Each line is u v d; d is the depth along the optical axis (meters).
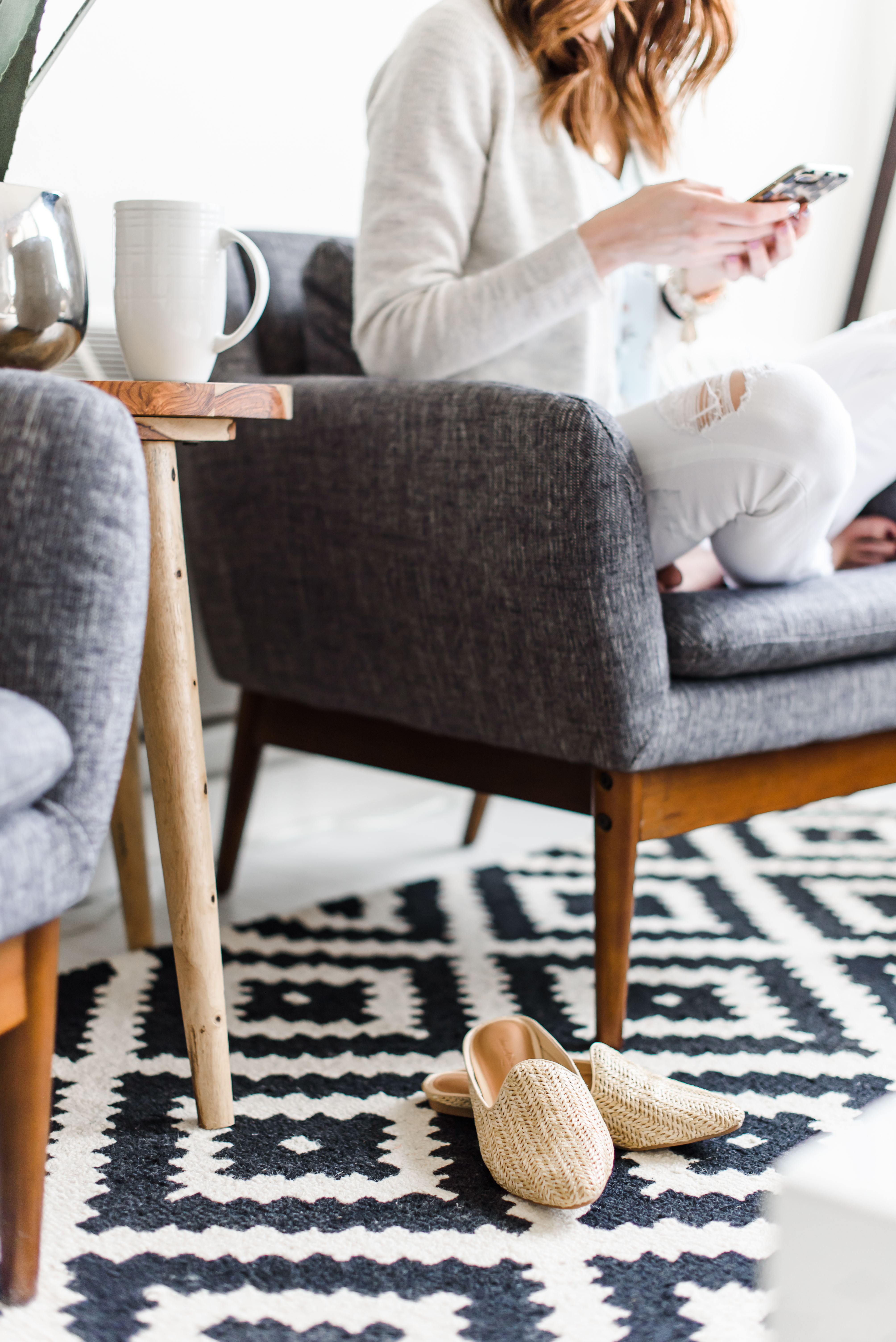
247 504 1.35
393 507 1.18
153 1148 0.92
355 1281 0.75
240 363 1.44
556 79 1.38
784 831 1.84
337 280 1.47
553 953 1.35
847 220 2.92
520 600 1.08
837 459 1.08
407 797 2.09
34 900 0.65
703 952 1.33
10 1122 0.72
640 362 1.53
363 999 1.21
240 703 1.56
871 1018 1.15
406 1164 0.90
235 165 1.78
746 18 2.54
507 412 1.07
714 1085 1.02
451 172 1.33
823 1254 0.44
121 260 0.93
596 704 1.05
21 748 0.62
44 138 1.55
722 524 1.15
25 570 0.68
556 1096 0.85
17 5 0.96
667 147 1.53
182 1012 0.94
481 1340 0.70
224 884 1.61
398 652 1.24
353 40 1.92
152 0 1.64
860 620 1.20
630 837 1.09
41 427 0.68
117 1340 0.69
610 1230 0.81
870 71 2.89
